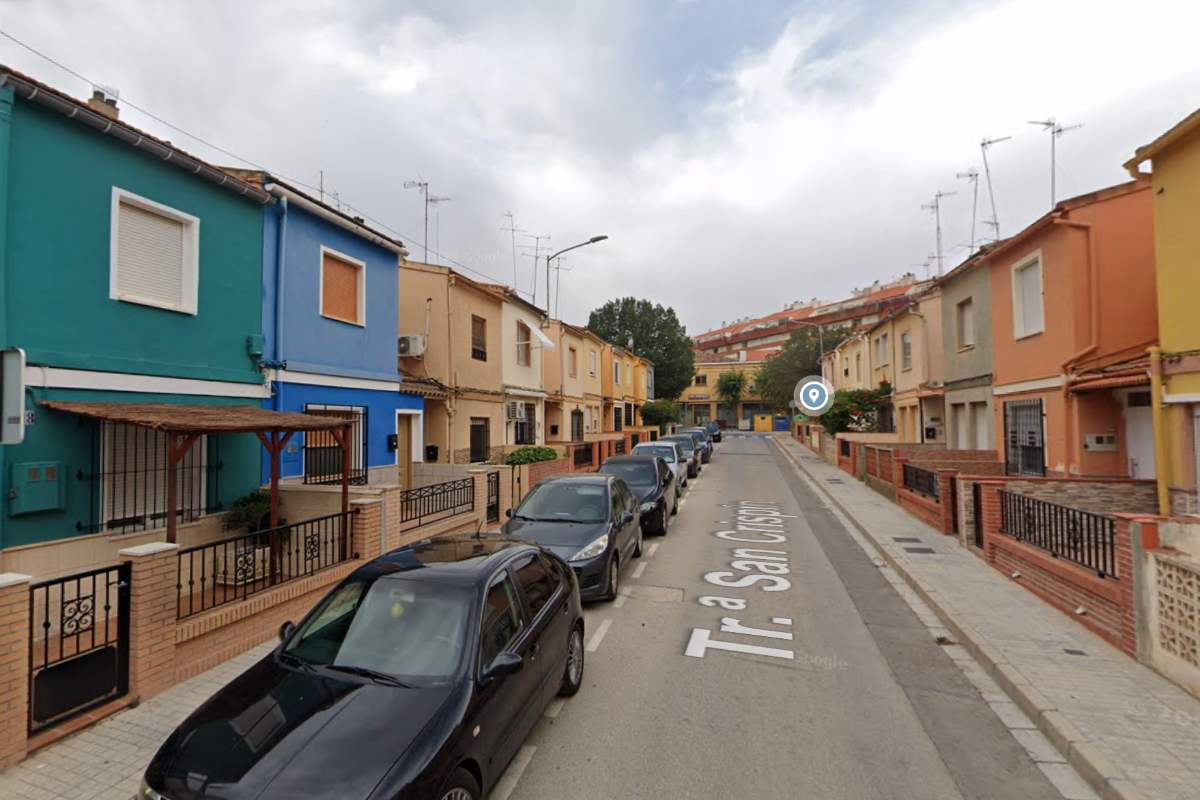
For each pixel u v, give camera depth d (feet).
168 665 16.37
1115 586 19.17
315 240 31.81
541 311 67.56
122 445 21.44
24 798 11.98
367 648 12.42
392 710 10.69
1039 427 37.52
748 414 219.61
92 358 20.59
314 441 31.37
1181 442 25.46
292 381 29.78
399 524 27.58
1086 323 33.71
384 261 37.88
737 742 14.35
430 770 9.65
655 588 27.53
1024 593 24.97
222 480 25.31
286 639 13.35
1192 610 15.72
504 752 12.17
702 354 267.39
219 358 25.91
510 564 15.31
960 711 15.84
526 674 13.47
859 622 22.91
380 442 37.11
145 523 22.17
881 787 12.57
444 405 47.73
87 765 13.07
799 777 12.93
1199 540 17.26
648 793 12.38
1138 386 28.86
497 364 57.47
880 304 176.55
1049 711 14.89
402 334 47.47
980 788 12.53
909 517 43.52
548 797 12.25
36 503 18.69
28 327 18.85
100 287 21.06
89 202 20.72
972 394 49.08
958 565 29.68
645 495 39.22
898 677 17.98
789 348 145.18
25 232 18.80
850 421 84.69
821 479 68.03
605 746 14.20
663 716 15.66
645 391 143.95
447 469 41.86
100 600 20.24
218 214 25.89
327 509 25.52
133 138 21.66
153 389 22.81
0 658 12.73
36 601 18.66
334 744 9.89
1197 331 24.72
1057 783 12.68
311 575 22.03
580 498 28.71
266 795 8.99
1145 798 11.53
